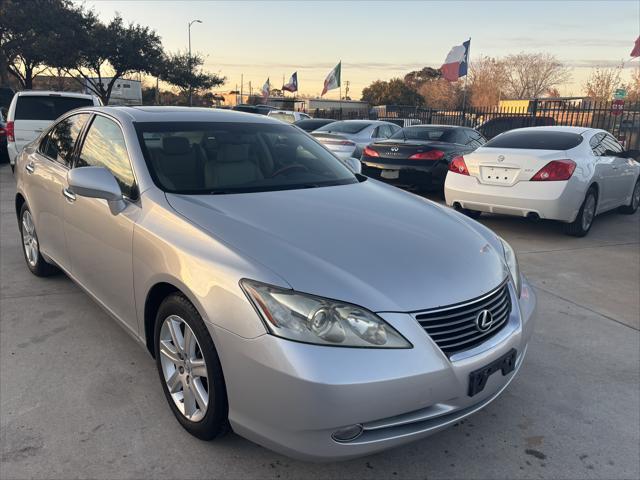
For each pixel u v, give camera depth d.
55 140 4.23
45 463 2.42
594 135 7.40
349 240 2.53
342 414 2.04
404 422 2.17
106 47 29.56
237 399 2.22
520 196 6.57
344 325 2.09
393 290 2.23
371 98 66.56
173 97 53.56
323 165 3.79
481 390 2.34
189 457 2.50
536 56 54.12
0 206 7.71
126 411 2.82
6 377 3.11
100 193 2.90
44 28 27.56
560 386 3.25
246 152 3.51
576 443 2.72
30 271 4.87
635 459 2.61
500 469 2.52
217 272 2.29
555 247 6.52
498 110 21.34
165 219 2.69
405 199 3.40
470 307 2.36
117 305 3.15
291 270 2.22
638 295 4.87
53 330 3.72
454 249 2.63
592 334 4.00
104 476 2.36
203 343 2.35
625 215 8.92
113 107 3.73
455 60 21.31
